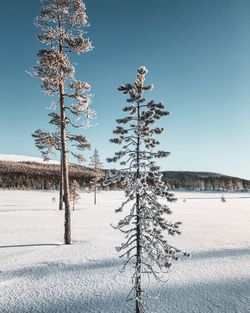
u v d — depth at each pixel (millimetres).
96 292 11945
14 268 14727
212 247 19391
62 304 11000
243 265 15344
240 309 10477
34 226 28484
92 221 32375
